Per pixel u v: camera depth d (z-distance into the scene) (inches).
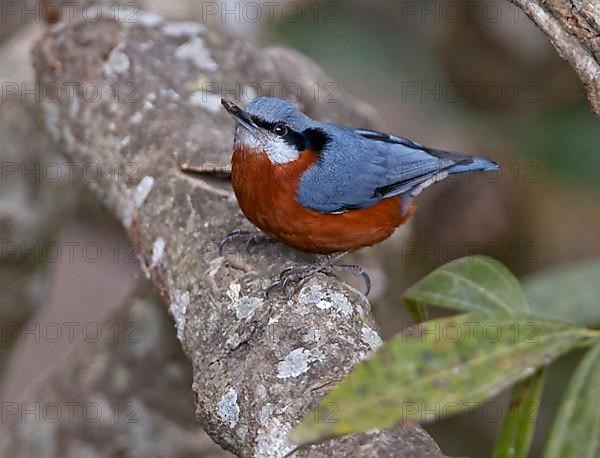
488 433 542.0
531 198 575.5
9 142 517.3
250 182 334.0
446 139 571.2
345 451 220.4
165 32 430.6
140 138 384.5
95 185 400.8
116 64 412.8
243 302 299.6
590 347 203.9
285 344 267.9
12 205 519.8
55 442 470.3
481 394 175.8
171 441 464.4
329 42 595.2
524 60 552.7
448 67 580.1
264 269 316.8
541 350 185.0
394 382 177.0
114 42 419.5
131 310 480.1
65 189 535.8
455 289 249.6
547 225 574.2
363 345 266.8
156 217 354.0
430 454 216.7
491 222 573.3
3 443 482.3
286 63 486.0
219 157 364.5
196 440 465.1
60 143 428.1
